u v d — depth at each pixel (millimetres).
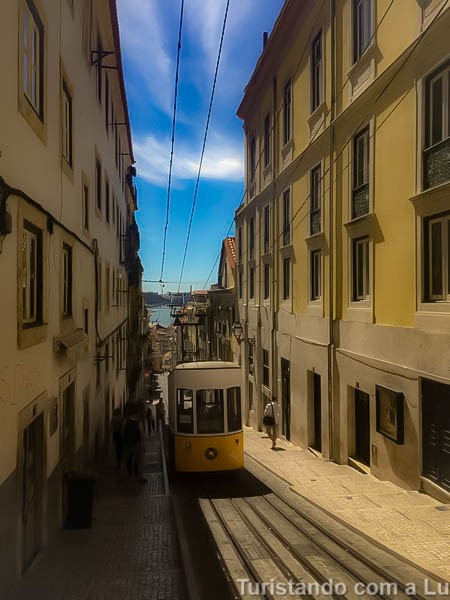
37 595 5312
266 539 7059
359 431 12320
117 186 21656
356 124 11945
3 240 5262
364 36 11750
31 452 6867
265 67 20109
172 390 12828
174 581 5668
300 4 15641
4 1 5359
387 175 10422
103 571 6031
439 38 8539
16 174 5887
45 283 7320
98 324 13992
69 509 8023
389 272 10398
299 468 12305
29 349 6340
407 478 9664
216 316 35312
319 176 14656
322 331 14039
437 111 8891
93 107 13242
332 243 13359
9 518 5348
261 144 21703
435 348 8656
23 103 6152
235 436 12281
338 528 7328
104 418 15578
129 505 9523
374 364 10938
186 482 12047
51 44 7910
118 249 22125
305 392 15516
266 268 21500
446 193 8383
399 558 5977
